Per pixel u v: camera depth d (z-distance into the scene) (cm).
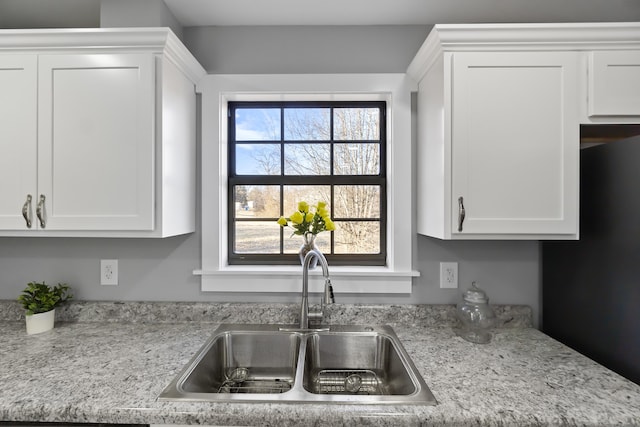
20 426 82
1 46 118
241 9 138
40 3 134
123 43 117
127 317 145
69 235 120
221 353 128
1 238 148
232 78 148
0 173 119
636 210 98
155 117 119
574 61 113
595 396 86
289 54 150
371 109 162
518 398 85
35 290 136
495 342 124
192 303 147
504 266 146
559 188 113
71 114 118
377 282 146
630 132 126
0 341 122
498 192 113
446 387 90
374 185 161
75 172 118
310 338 130
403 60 149
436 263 147
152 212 118
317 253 125
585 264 118
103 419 80
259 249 162
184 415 79
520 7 135
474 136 113
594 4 133
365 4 134
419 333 134
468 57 113
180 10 138
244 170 162
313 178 161
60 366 102
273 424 79
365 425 78
